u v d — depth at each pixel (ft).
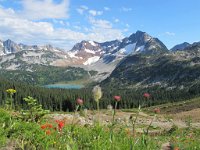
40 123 33.68
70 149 17.48
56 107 529.04
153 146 21.01
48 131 25.85
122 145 19.58
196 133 57.62
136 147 19.16
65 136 24.18
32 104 34.60
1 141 23.85
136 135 21.03
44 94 570.87
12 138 25.39
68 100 531.09
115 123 20.16
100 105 339.16
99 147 20.01
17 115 33.19
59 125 25.95
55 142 24.09
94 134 23.56
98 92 17.44
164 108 550.36
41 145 23.86
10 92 33.68
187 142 38.50
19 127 26.73
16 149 23.21
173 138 42.60
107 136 22.50
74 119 23.03
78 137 24.54
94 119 23.97
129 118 20.04
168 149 27.78
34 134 25.48
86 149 21.98
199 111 354.74
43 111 34.99
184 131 57.06
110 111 19.74
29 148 23.16
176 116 311.68
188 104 538.47
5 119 28.43
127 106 532.73
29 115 33.81
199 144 32.04
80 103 21.70
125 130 22.02
